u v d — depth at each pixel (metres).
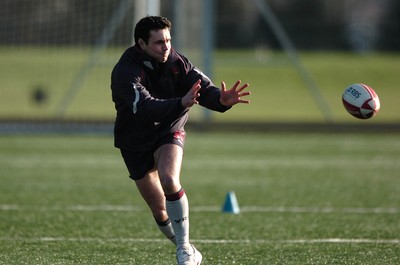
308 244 25.67
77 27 63.38
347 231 28.02
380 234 27.45
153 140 20.61
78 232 27.64
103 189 38.16
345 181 41.25
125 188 38.53
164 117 19.45
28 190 37.69
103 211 32.19
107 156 50.78
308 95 103.69
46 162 47.72
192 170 45.06
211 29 65.19
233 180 41.41
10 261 22.91
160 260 23.12
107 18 63.09
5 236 26.81
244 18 88.00
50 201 34.62
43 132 61.16
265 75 115.62
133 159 20.95
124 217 30.80
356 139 60.72
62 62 81.75
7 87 88.31
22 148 54.28
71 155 51.03
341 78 118.31
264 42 95.50
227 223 29.64
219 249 24.88
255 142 58.56
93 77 81.69
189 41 65.12
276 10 124.75
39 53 75.62
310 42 120.06
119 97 20.41
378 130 64.31
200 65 65.31
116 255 23.81
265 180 41.47
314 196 36.47
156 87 20.83
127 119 20.66
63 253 24.08
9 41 63.31
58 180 40.97
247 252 24.39
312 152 53.31
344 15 131.25
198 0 64.94
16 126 61.25
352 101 21.52
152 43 20.06
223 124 64.88
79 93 82.75
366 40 126.25
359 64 127.50
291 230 28.23
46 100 84.88
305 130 64.56
